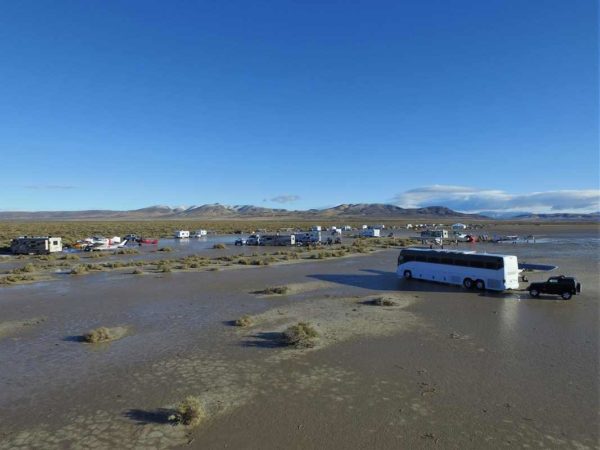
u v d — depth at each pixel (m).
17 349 21.25
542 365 18.23
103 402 15.13
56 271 51.78
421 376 17.09
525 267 49.78
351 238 117.50
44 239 75.62
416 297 33.38
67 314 28.73
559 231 152.25
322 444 12.20
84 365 18.89
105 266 54.62
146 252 78.25
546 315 27.22
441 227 181.38
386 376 17.14
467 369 17.81
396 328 24.27
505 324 25.05
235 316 27.59
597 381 16.47
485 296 33.53
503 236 114.19
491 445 12.05
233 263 57.59
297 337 21.75
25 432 13.15
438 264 39.84
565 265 53.25
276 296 34.19
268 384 16.48
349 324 25.20
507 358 19.12
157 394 15.72
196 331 24.17
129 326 25.45
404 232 152.75
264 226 197.00
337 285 39.44
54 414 14.29
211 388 16.17
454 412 14.02
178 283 41.00
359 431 12.88
